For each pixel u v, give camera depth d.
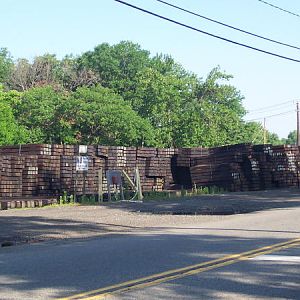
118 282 8.15
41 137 54.81
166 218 20.28
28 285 8.08
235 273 8.72
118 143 55.72
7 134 47.91
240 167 39.59
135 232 15.73
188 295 7.24
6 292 7.63
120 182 31.31
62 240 14.34
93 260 10.20
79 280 8.36
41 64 80.38
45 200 29.00
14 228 17.44
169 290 7.55
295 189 39.41
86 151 34.72
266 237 13.20
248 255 10.42
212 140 60.16
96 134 56.50
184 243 12.35
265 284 7.91
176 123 59.56
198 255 10.52
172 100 60.59
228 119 63.09
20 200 28.67
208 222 18.09
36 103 55.38
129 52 87.00
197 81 68.56
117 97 57.69
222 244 12.02
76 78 80.94
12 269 9.50
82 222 19.36
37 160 33.47
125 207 26.55
